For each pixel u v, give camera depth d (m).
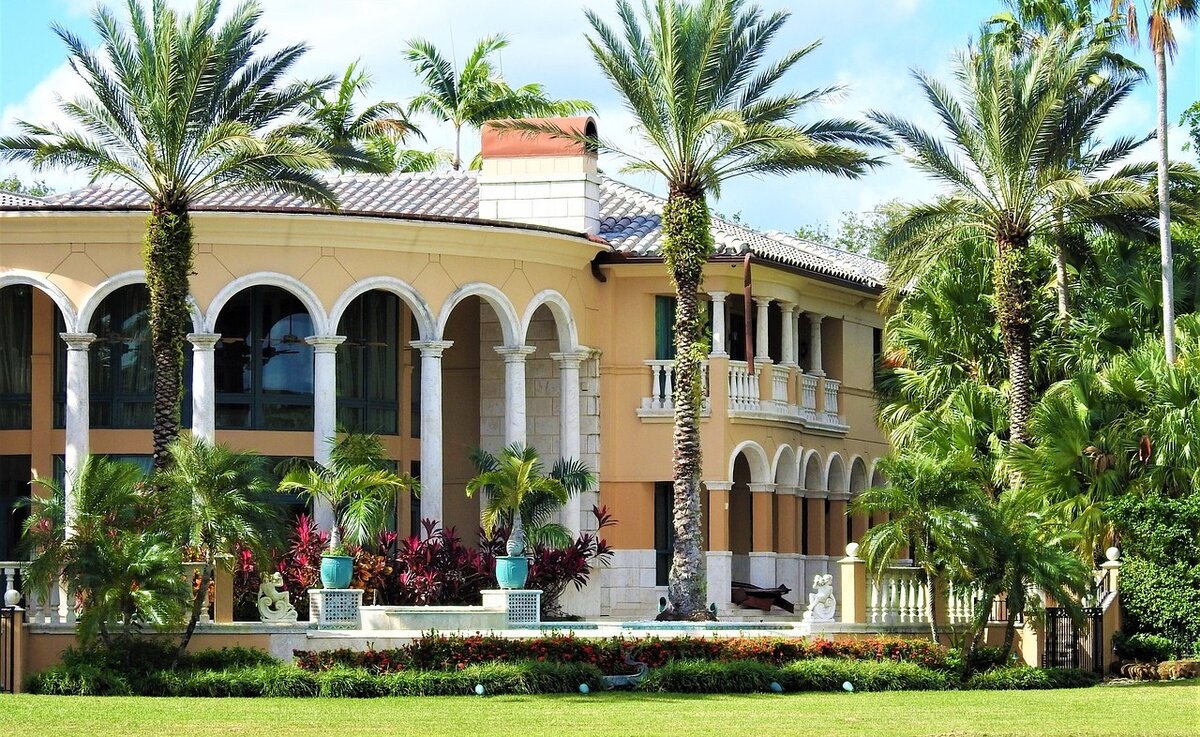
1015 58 49.06
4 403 39.84
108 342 39.25
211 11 34.59
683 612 35.47
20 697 28.25
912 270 40.22
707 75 35.97
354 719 25.31
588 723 25.00
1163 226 40.41
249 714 25.86
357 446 36.25
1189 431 36.31
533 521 37.69
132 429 39.06
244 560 33.78
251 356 39.31
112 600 29.11
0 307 39.91
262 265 37.34
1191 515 35.44
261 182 35.44
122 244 37.03
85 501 29.97
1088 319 43.00
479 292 39.16
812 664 30.22
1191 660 34.56
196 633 30.94
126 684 29.11
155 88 34.12
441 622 32.16
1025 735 24.23
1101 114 38.62
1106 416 38.03
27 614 31.02
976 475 33.66
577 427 40.97
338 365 40.22
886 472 31.91
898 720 25.62
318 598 32.84
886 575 33.09
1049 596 33.84
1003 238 39.12
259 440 39.12
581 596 40.38
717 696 28.88
